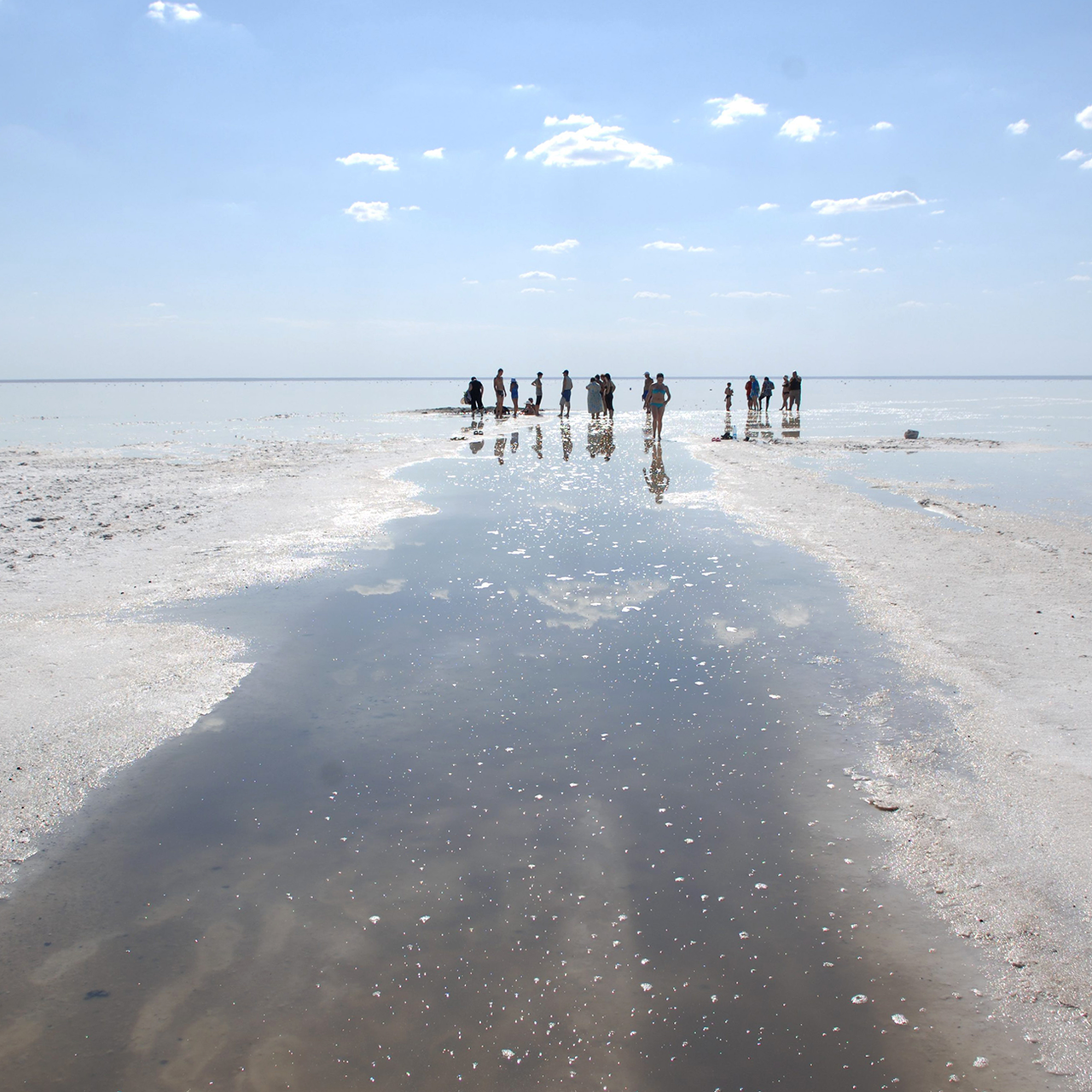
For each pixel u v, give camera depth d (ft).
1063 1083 8.51
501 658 21.38
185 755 16.07
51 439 96.02
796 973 10.16
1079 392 354.95
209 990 9.91
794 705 18.21
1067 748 15.74
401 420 133.90
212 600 26.53
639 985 9.97
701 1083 8.53
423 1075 8.64
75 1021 9.42
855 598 26.18
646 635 23.08
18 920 11.25
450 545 34.73
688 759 15.80
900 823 13.46
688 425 115.03
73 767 15.53
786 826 13.47
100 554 32.71
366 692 19.17
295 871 12.33
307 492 49.57
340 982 10.03
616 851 12.81
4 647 21.90
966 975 10.11
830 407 186.80
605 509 43.55
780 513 41.57
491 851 12.82
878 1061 8.82
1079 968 10.15
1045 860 12.32
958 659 20.52
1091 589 26.76
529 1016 9.48
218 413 172.76
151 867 12.46
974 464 64.39
